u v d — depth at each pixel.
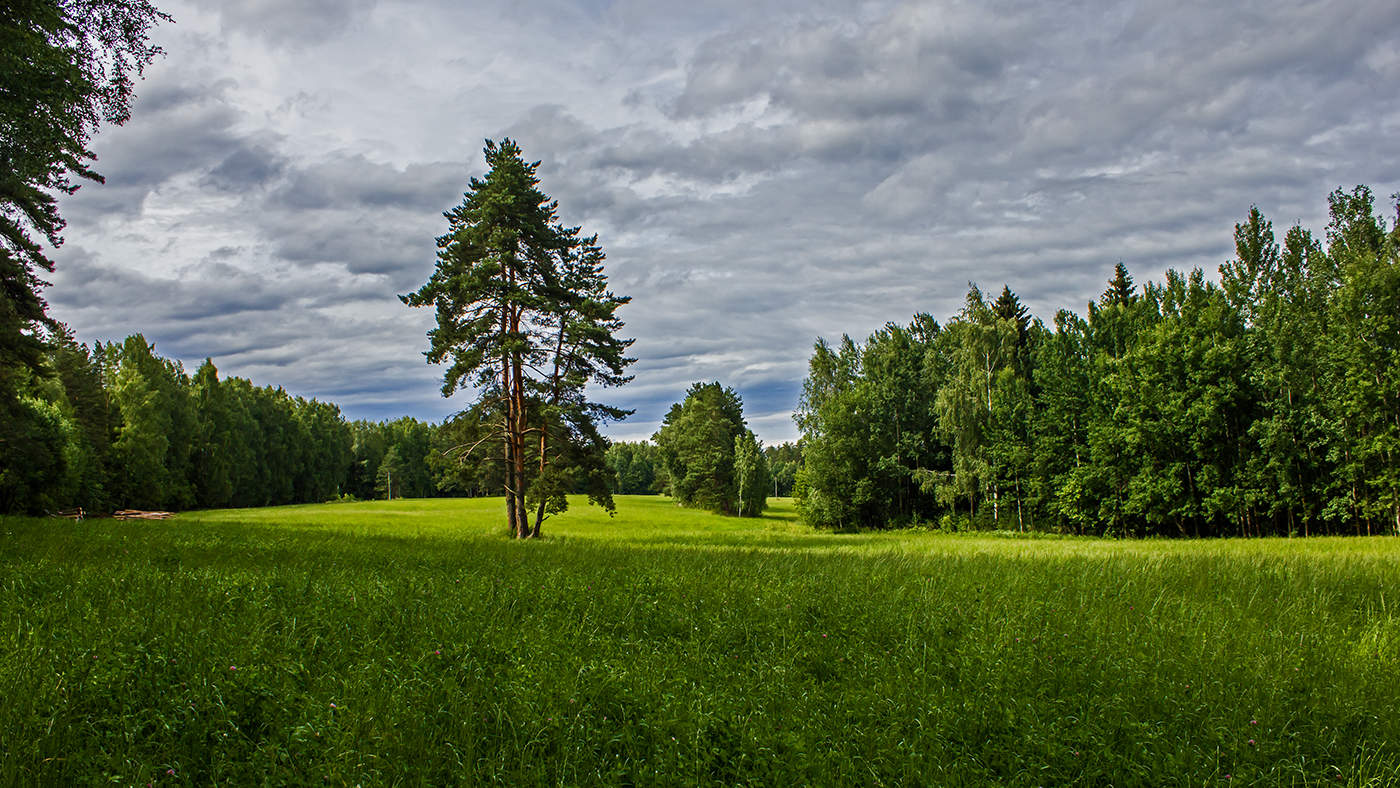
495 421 35.34
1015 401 52.50
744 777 4.76
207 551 15.25
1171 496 43.75
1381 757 5.34
